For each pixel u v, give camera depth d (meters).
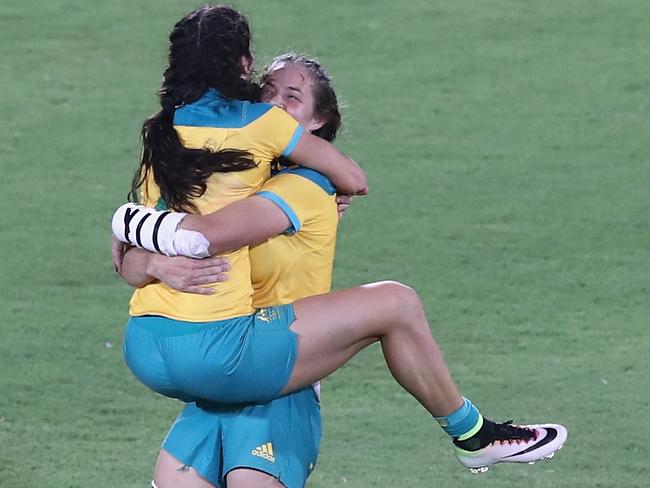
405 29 53.31
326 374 17.17
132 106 46.91
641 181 40.84
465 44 52.19
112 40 52.31
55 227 37.69
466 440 18.00
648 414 27.12
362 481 24.08
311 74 18.17
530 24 53.84
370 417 27.28
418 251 36.00
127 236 16.72
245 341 16.61
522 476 24.58
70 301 33.09
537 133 44.78
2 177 41.34
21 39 52.47
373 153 43.12
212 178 16.83
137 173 17.50
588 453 25.45
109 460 25.02
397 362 17.39
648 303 32.94
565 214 38.41
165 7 55.25
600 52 51.50
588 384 28.58
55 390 28.31
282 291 17.59
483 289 33.75
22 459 24.94
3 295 33.34
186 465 17.48
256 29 52.56
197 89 16.98
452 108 46.84
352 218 38.19
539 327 31.66
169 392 16.95
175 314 16.62
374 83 48.75
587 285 33.97
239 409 17.47
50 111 46.53
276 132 16.97
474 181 40.97
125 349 17.16
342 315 16.98
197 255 16.38
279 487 17.27
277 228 16.91
